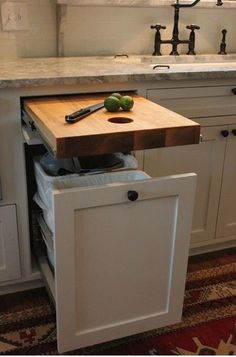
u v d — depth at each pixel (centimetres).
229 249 203
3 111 139
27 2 191
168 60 205
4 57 196
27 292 170
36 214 163
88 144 99
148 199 108
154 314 127
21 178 151
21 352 139
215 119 170
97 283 114
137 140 103
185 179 111
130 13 208
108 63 181
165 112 120
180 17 217
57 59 194
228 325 152
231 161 181
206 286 174
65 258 106
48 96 142
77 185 128
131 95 147
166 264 121
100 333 121
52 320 154
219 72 160
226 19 226
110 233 109
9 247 159
